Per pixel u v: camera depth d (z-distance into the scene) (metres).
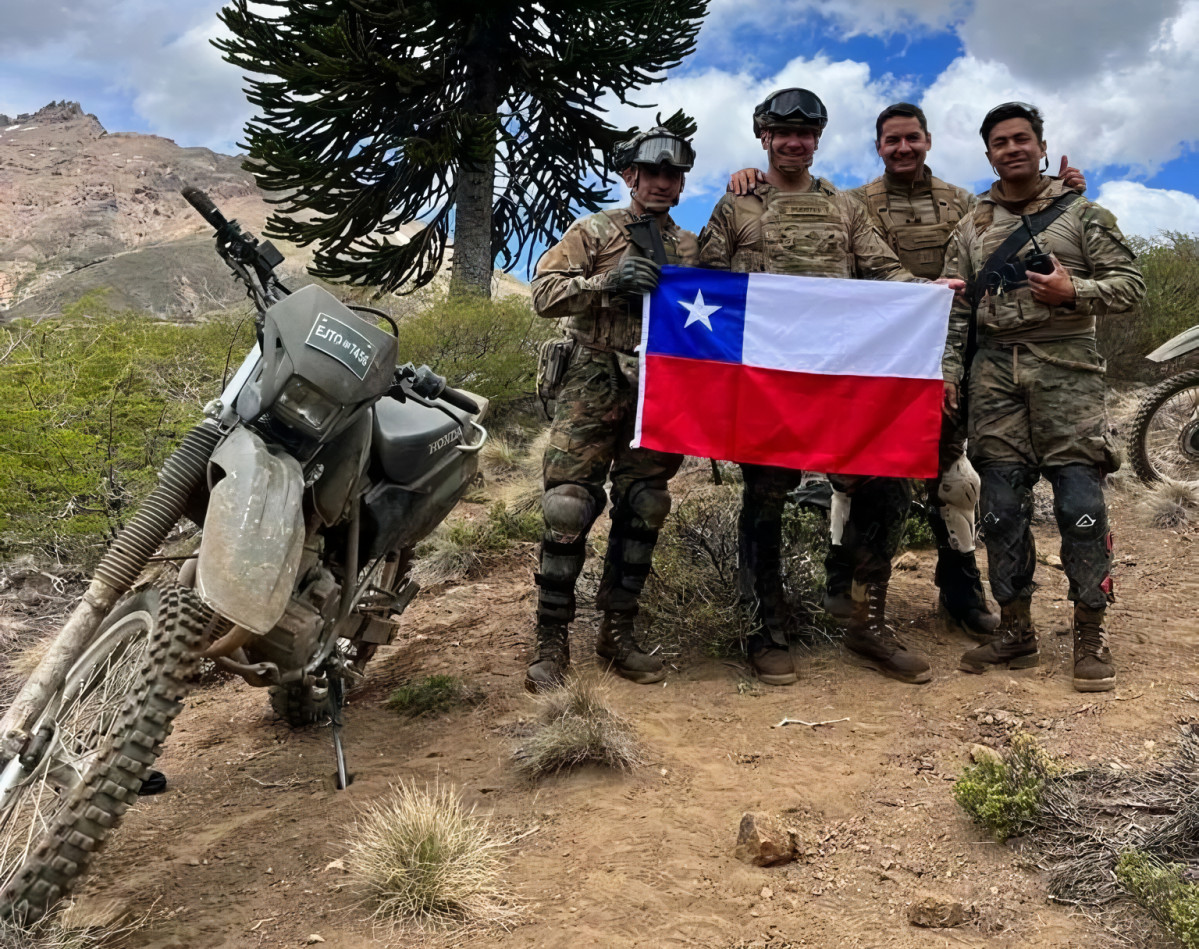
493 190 14.11
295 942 2.47
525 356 10.81
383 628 3.83
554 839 2.94
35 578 6.16
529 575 6.25
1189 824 2.60
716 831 2.94
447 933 2.48
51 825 2.48
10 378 7.07
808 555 4.98
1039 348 3.98
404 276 13.38
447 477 3.78
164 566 3.62
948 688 4.01
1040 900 2.49
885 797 3.10
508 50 13.33
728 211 4.33
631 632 4.36
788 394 4.10
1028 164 4.02
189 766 3.73
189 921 2.58
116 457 6.70
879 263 4.27
